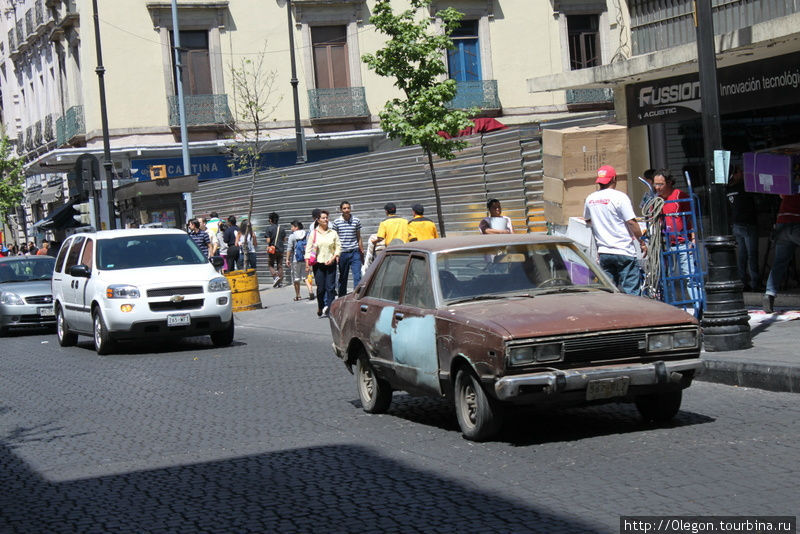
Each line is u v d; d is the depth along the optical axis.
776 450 7.93
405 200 25.88
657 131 18.81
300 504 7.30
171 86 41.91
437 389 9.41
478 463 8.20
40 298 24.20
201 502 7.55
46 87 50.28
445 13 22.05
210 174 42.41
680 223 14.03
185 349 18.77
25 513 7.56
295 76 40.12
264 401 12.16
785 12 15.68
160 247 19.30
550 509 6.71
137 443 10.03
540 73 43.84
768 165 14.81
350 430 10.04
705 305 13.00
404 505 7.09
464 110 22.81
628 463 7.84
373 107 43.47
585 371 8.38
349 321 11.17
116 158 41.28
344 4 42.84
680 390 9.07
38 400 13.35
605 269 14.00
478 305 9.27
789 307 15.84
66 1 43.69
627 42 18.88
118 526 7.04
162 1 41.53
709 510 6.45
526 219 21.02
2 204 52.28
